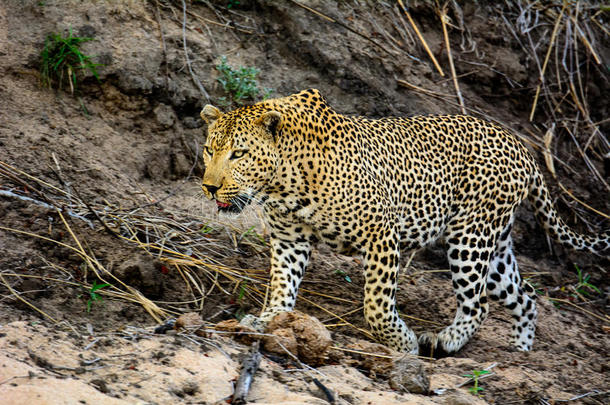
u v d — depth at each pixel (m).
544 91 16.52
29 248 9.34
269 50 14.60
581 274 13.93
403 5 16.34
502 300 10.64
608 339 11.45
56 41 12.44
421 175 9.73
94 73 12.29
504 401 7.68
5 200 10.03
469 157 10.18
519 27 17.36
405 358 7.68
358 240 9.09
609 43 18.67
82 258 9.42
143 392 6.10
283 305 9.23
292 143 8.58
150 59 12.95
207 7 14.73
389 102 14.57
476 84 16.14
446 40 16.03
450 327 9.95
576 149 16.22
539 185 10.87
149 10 13.84
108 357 6.70
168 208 11.45
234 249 11.02
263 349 7.57
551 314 11.92
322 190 8.74
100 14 13.19
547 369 8.99
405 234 9.90
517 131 15.64
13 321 7.88
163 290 9.58
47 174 10.87
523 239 14.30
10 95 11.95
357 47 14.98
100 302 8.82
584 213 15.05
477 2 17.33
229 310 9.69
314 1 15.38
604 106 17.31
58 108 12.13
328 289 10.92
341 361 7.88
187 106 13.02
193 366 6.65
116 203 10.94
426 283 11.94
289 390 6.58
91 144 11.84
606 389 8.55
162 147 12.42
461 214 10.23
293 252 9.41
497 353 9.88
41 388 5.57
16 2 12.96
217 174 8.30
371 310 9.13
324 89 14.29
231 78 13.46
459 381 7.93
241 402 6.12
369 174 8.99
